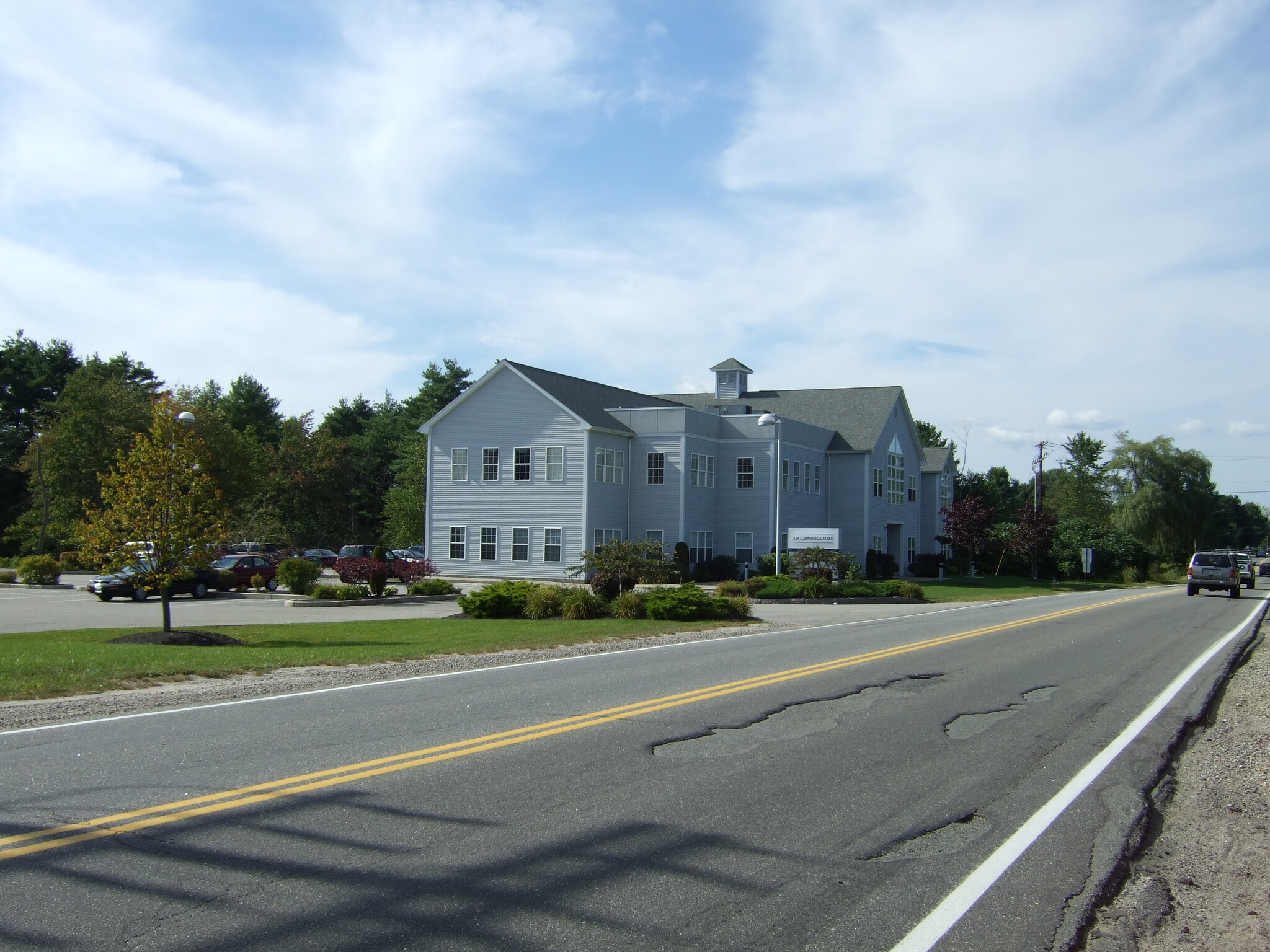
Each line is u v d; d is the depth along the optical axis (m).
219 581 36.78
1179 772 8.79
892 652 16.69
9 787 7.18
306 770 7.78
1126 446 76.81
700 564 44.69
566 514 43.00
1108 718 10.98
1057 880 5.76
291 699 11.43
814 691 12.20
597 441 43.25
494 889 5.29
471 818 6.56
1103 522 81.94
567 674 13.78
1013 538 59.06
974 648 17.59
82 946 4.50
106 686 12.24
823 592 33.47
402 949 4.52
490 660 15.52
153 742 8.81
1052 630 21.88
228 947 4.50
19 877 5.35
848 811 7.00
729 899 5.27
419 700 11.30
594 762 8.20
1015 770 8.41
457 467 45.41
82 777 7.49
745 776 7.87
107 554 18.50
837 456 52.09
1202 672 15.03
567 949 4.57
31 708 10.58
